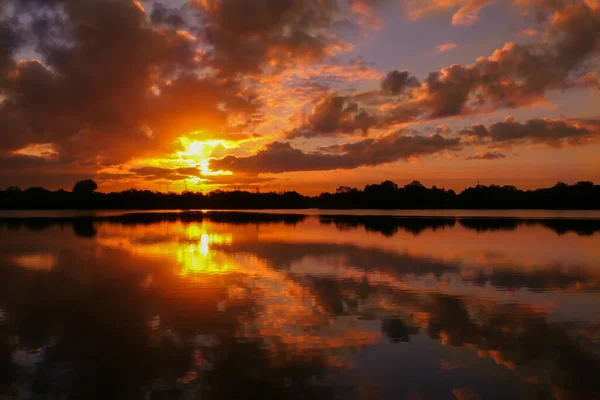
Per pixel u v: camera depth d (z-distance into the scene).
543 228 49.00
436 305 13.77
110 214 97.31
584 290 15.91
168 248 28.75
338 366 9.07
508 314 12.77
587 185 147.12
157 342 10.45
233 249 28.02
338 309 13.25
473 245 30.58
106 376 8.62
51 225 54.22
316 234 40.44
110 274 19.05
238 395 7.88
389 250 27.53
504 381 8.42
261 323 11.86
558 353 9.77
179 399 7.74
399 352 9.82
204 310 13.12
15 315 12.71
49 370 8.91
